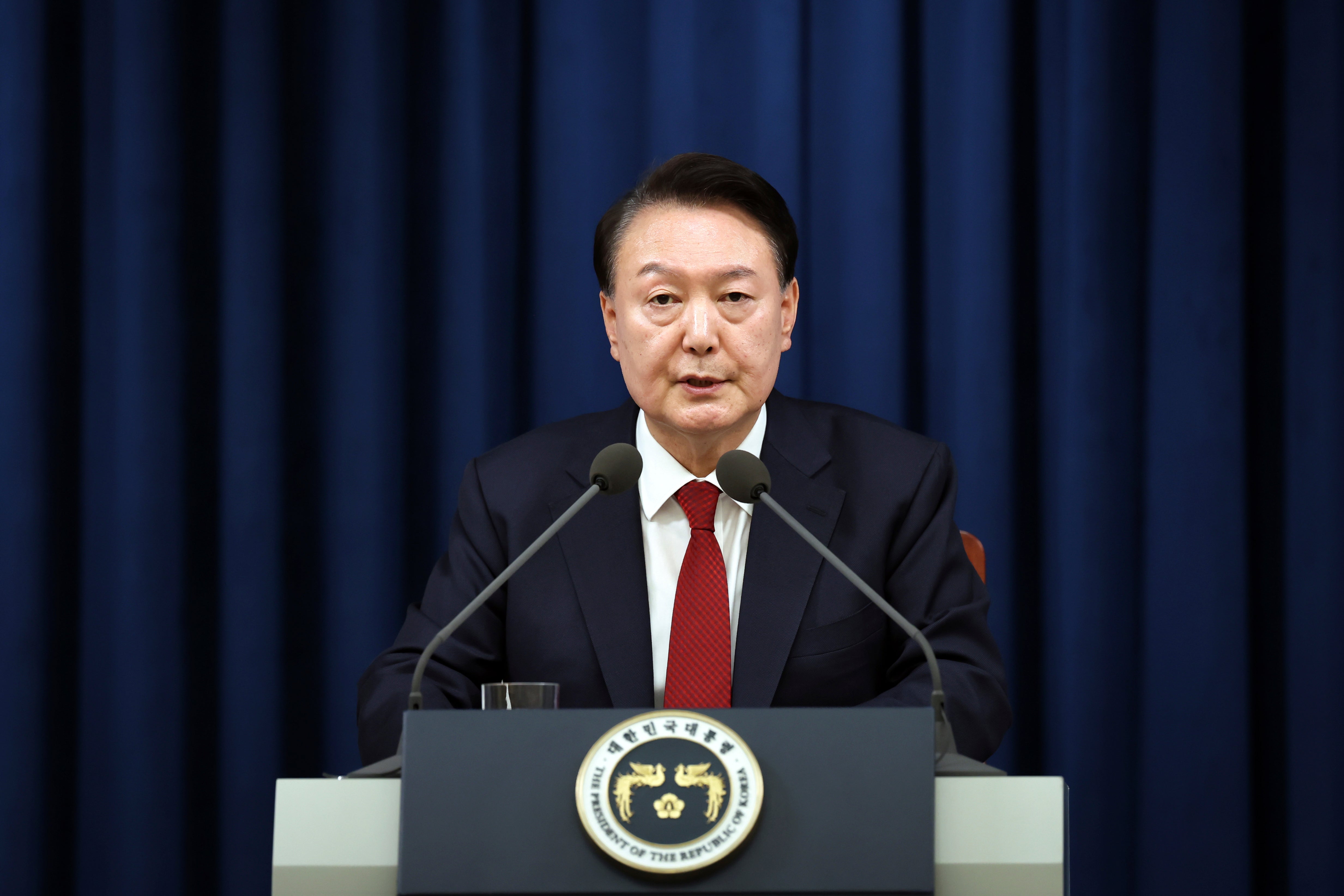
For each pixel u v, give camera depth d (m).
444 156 6.48
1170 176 6.32
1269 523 6.27
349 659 6.22
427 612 4.20
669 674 3.84
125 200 6.36
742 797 2.28
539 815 2.29
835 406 4.58
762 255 4.00
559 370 6.34
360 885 2.39
